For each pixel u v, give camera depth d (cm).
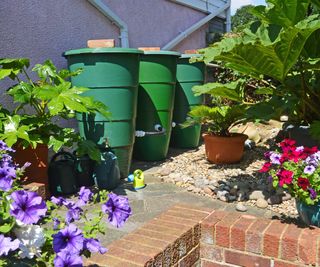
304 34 247
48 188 296
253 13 273
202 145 494
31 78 341
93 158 286
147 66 389
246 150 437
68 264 118
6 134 247
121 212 141
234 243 204
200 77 461
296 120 333
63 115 299
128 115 330
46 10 352
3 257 131
